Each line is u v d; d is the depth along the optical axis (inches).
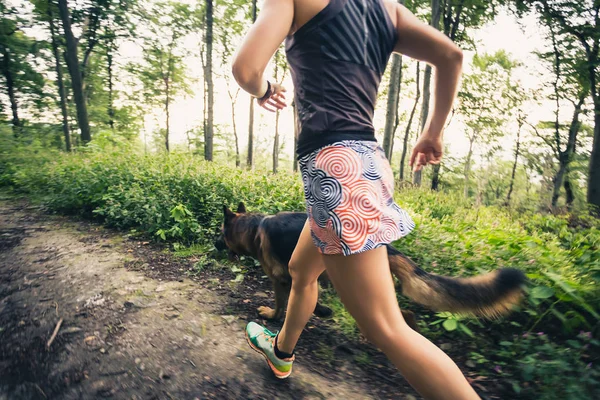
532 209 557.3
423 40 53.5
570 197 861.8
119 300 123.8
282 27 47.3
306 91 50.4
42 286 134.4
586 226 366.3
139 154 348.5
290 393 80.4
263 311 119.0
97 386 80.8
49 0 738.8
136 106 1235.2
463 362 95.4
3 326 106.7
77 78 636.1
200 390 80.0
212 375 85.2
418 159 62.9
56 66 814.5
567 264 124.4
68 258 165.8
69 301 122.3
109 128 1111.0
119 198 237.6
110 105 1147.3
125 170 279.6
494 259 131.4
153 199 218.2
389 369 93.4
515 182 1657.2
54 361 90.0
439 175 856.9
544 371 82.0
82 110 639.1
